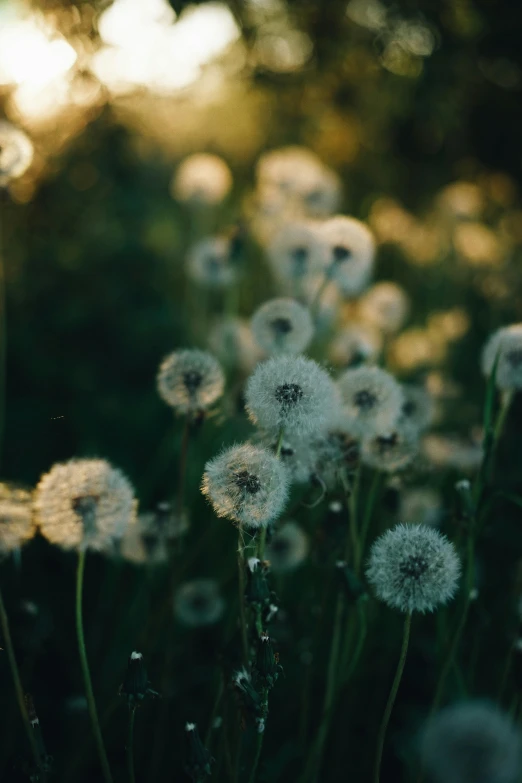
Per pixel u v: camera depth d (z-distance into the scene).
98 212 1.44
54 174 1.30
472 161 1.57
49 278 1.31
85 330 1.23
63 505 0.60
